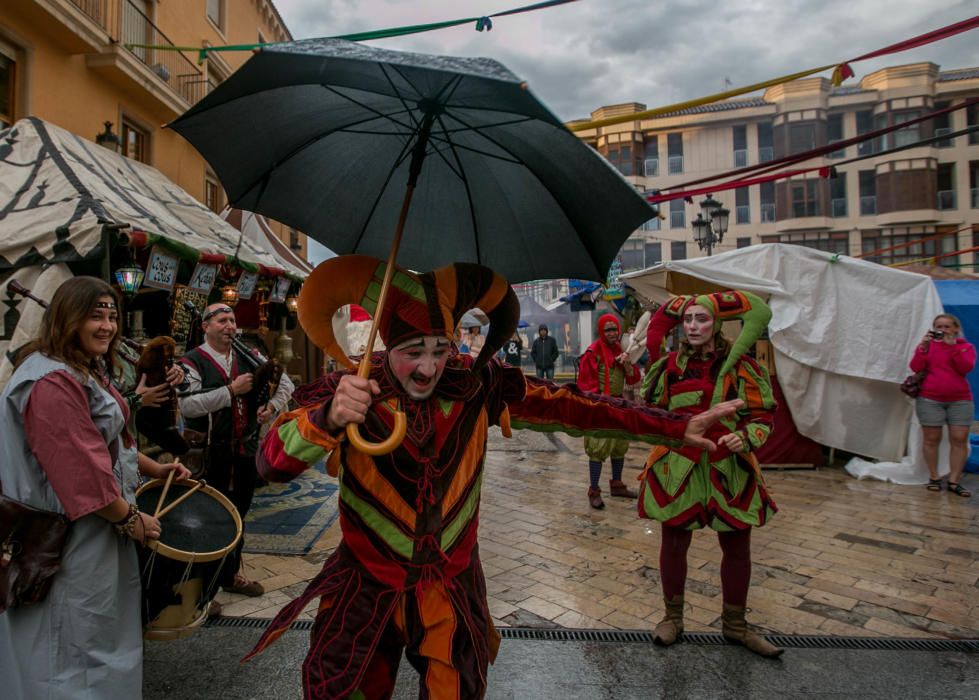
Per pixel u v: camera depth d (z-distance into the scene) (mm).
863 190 32219
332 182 1821
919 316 7043
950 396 6336
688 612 3510
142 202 5887
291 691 2682
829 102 32375
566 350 29781
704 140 33562
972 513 5562
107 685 1989
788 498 6121
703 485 3033
